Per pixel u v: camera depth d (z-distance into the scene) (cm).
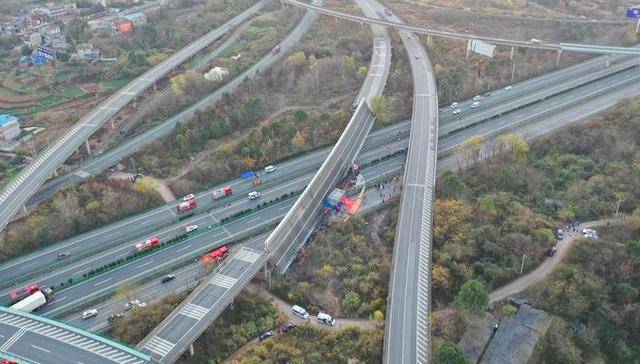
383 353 17400
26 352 17375
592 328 19812
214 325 19538
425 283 19925
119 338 18850
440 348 17025
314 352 18525
